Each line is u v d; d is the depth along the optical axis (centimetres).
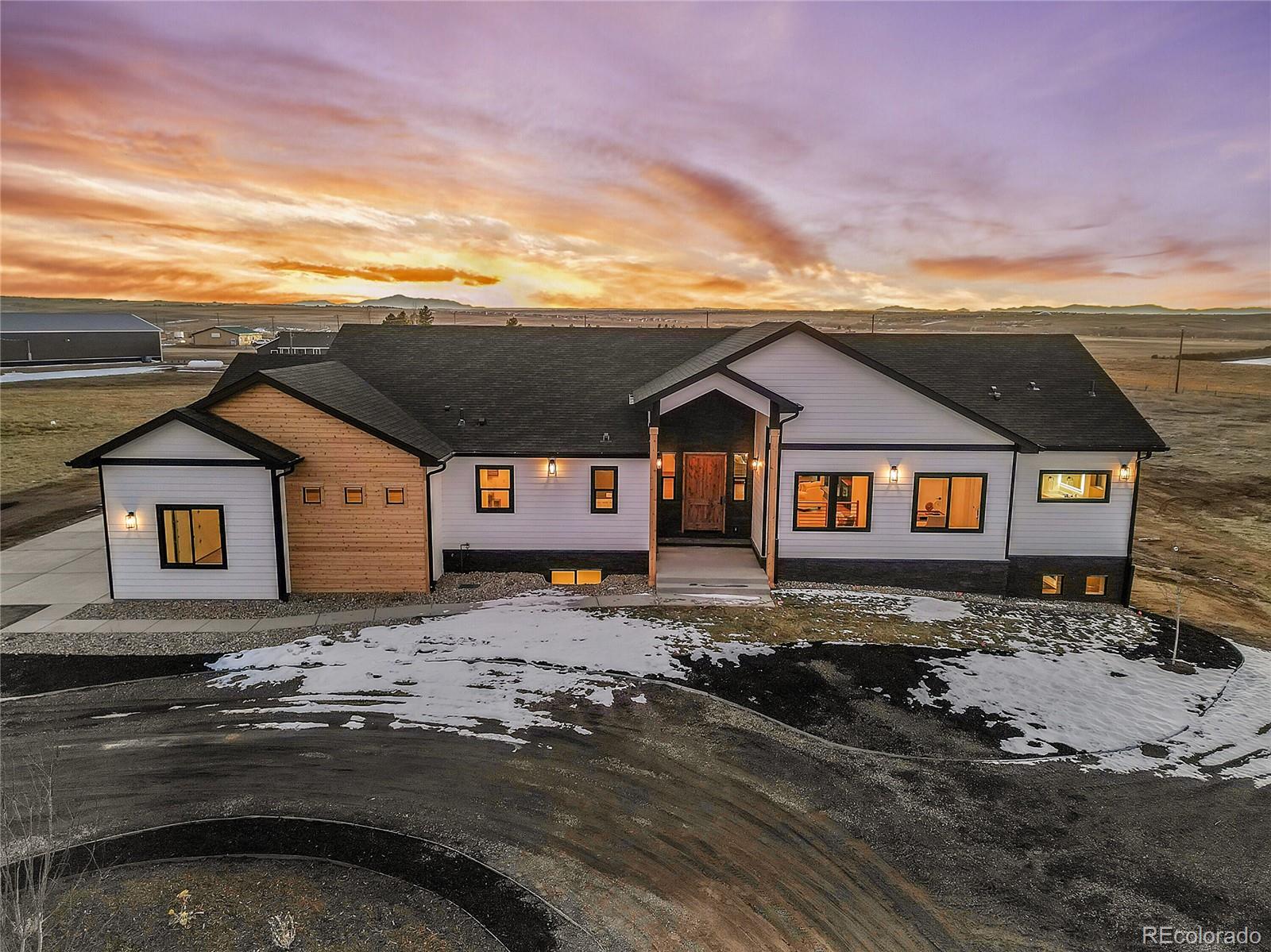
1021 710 1260
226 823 902
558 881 816
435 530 1862
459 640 1490
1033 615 1759
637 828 915
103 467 1656
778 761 1080
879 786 1023
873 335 2350
